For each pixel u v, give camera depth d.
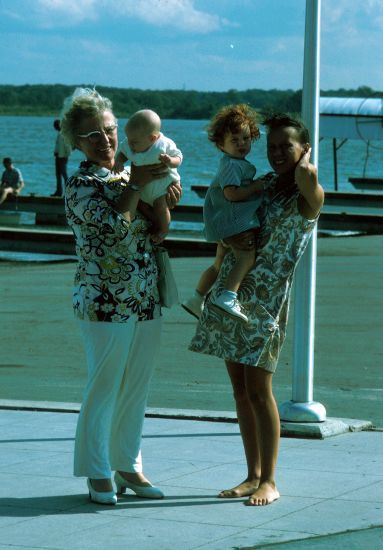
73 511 8.86
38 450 11.09
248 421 9.34
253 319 8.96
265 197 9.05
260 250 8.99
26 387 15.55
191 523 8.48
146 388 9.24
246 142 8.93
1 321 22.06
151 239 9.09
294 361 11.87
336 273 29.62
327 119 68.94
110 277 8.86
